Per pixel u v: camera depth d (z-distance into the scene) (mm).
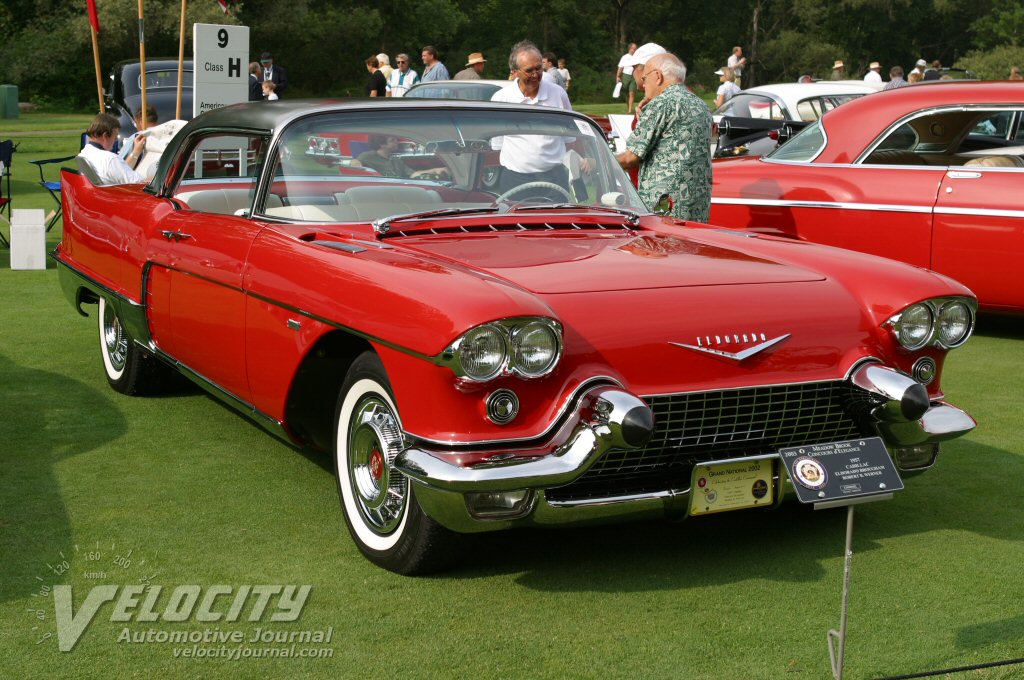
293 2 47844
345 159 4160
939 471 4559
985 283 6961
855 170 7457
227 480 4320
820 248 3975
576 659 2891
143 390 5488
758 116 13500
